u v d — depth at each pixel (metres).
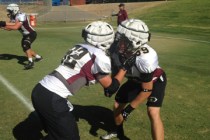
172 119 5.72
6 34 18.11
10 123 5.51
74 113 5.91
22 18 9.25
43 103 3.71
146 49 3.97
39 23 28.69
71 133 3.77
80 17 32.84
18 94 7.02
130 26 3.90
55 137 3.83
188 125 5.49
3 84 7.80
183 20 24.20
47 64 9.98
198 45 13.93
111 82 3.75
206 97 6.92
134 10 33.06
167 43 14.53
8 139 4.95
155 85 4.24
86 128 5.31
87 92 7.14
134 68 4.04
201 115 5.93
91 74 3.72
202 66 9.85
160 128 4.28
